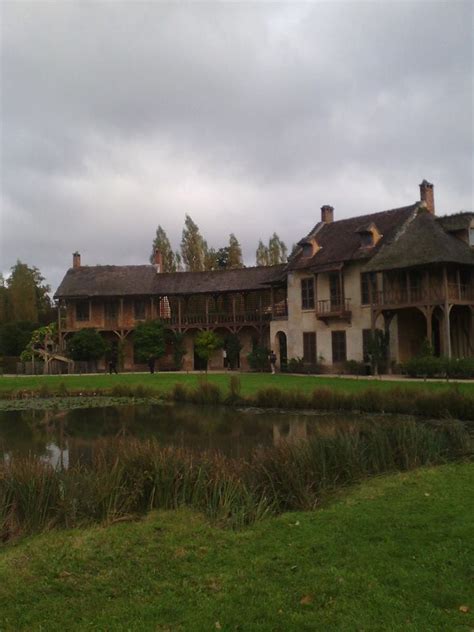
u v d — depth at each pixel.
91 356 49.34
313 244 41.38
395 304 33.94
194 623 5.21
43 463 10.17
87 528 8.29
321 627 5.04
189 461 9.80
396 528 7.50
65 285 53.47
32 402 30.03
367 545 6.93
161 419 22.48
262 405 24.98
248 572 6.33
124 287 52.56
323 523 7.95
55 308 80.69
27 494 8.62
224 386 29.69
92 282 53.47
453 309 34.72
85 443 17.64
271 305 46.56
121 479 9.26
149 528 8.02
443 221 36.09
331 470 10.63
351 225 41.91
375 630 4.94
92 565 6.74
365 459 11.35
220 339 48.81
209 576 6.27
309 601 5.54
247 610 5.41
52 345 53.91
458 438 13.67
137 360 51.88
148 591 5.98
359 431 12.88
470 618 5.08
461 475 10.44
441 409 19.73
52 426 21.58
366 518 8.01
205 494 9.13
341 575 6.09
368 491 9.73
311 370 39.88
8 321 71.81
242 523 8.19
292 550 6.93
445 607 5.31
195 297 52.47
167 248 70.31
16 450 16.53
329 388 24.02
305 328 41.12
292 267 41.75
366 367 35.59
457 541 6.87
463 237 35.09
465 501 8.62
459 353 35.03
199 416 22.95
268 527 7.96
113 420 22.78
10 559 7.04
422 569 6.12
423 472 10.88
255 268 51.62
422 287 33.75
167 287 52.03
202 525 8.11
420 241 34.19
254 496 9.16
